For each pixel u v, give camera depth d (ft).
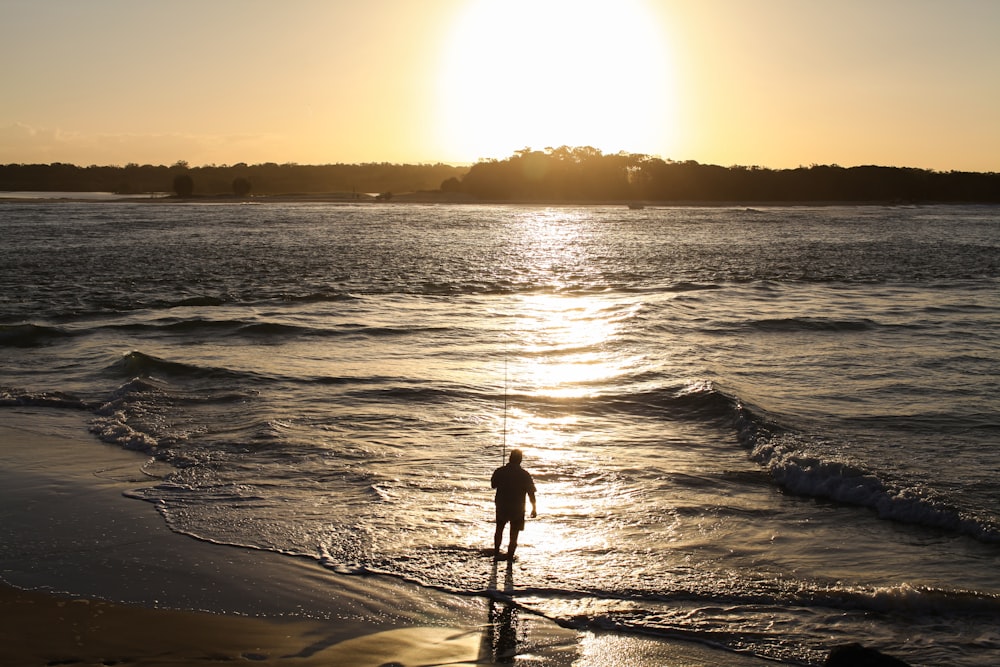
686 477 41.81
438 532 34.58
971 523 35.01
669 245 235.40
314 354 73.26
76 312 99.50
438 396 57.98
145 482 40.73
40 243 218.38
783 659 25.38
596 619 27.43
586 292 124.77
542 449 46.55
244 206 549.95
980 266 174.09
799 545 33.60
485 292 123.44
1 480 40.98
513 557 32.09
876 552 33.01
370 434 49.14
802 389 60.49
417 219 381.60
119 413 53.31
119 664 23.80
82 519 35.78
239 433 49.06
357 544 33.27
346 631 26.35
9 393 58.85
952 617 27.86
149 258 176.35
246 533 34.35
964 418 52.60
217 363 68.64
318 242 229.66
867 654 22.34
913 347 77.77
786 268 168.96
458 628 26.76
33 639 25.13
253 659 24.34
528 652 25.32
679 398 56.65
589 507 37.63
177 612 27.37
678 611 28.14
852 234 297.33
